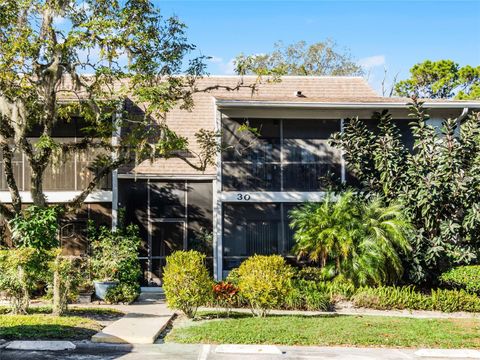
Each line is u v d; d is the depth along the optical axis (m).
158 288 21.98
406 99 23.12
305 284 17.83
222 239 22.11
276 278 14.36
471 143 18.50
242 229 22.39
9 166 18.19
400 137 21.81
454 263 19.55
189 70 19.27
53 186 22.36
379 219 18.11
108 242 19.23
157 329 12.38
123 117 20.66
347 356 10.47
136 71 17.89
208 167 22.97
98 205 22.36
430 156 18.92
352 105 21.66
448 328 13.09
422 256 18.23
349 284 17.73
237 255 22.33
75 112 20.91
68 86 22.45
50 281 15.14
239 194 22.20
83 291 17.64
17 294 14.20
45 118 18.11
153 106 17.47
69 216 22.28
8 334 11.49
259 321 13.47
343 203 18.28
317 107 21.75
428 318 15.20
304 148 22.72
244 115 22.45
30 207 17.20
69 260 14.99
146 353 10.64
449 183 18.23
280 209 22.50
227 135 22.58
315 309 16.62
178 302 14.39
